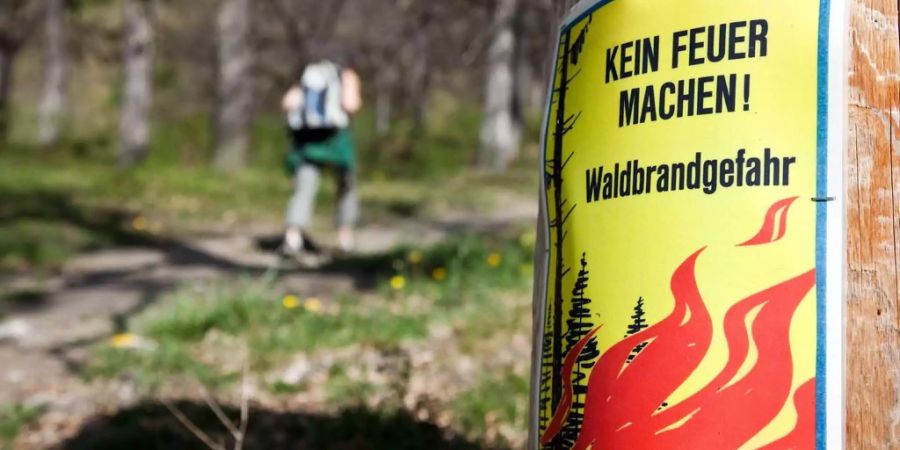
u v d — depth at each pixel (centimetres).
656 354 219
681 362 217
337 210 1105
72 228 1324
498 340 671
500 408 534
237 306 734
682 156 219
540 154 251
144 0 2617
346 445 494
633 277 223
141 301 870
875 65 213
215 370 624
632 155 225
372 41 3084
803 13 212
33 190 1759
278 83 3391
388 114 3819
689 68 220
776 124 212
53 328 773
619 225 226
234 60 2527
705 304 215
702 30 219
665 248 219
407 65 3356
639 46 226
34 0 3650
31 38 3981
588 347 230
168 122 3541
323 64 1062
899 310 212
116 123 4144
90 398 591
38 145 3422
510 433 508
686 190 218
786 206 211
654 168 222
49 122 3612
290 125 1050
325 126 1046
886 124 214
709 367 214
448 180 2195
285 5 2962
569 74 242
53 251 1133
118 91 4309
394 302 796
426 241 1182
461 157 3247
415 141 3462
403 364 613
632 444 221
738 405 212
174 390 594
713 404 214
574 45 242
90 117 4234
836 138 210
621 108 228
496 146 2477
